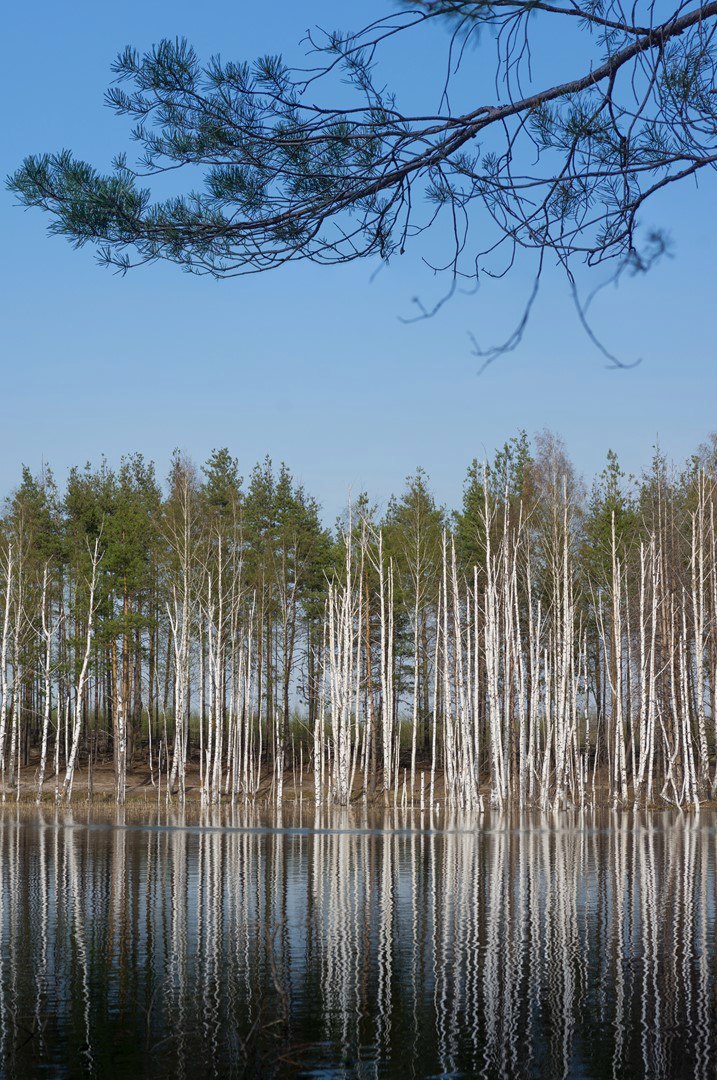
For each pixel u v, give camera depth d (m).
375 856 28.69
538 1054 11.04
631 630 53.62
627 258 5.30
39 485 63.16
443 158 6.54
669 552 51.94
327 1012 12.65
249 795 54.44
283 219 6.94
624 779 45.81
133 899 20.75
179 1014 12.48
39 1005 12.94
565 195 6.75
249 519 62.78
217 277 7.26
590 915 19.17
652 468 54.38
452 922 18.47
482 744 59.41
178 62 6.49
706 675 53.09
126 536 54.34
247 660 57.81
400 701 61.31
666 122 6.14
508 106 6.17
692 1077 10.36
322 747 54.53
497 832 36.69
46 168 6.92
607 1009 12.79
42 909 19.59
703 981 14.15
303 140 6.56
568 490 52.59
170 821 40.94
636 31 5.62
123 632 51.00
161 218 7.04
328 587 58.50
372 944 16.55
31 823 39.38
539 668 51.00
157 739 64.50
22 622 56.56
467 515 58.94
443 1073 10.45
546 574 53.00
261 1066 10.73
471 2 5.33
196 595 55.78
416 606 53.75
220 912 19.34
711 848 30.78
